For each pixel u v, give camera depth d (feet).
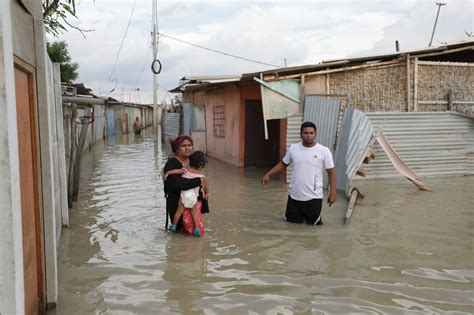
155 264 17.92
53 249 13.66
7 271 8.25
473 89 40.78
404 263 17.83
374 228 22.81
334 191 23.53
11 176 8.31
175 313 13.69
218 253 19.20
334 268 17.34
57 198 20.53
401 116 37.27
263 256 18.78
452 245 20.01
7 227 8.26
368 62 40.50
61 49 85.05
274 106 39.01
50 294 13.74
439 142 38.32
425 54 39.22
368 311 13.71
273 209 27.48
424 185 33.22
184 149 21.89
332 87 39.29
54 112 21.04
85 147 67.72
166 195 22.49
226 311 13.80
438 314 13.50
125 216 25.86
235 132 49.06
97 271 17.15
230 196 31.65
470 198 29.89
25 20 12.41
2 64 8.09
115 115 125.59
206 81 44.29
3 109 8.15
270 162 49.62
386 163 36.86
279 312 13.70
